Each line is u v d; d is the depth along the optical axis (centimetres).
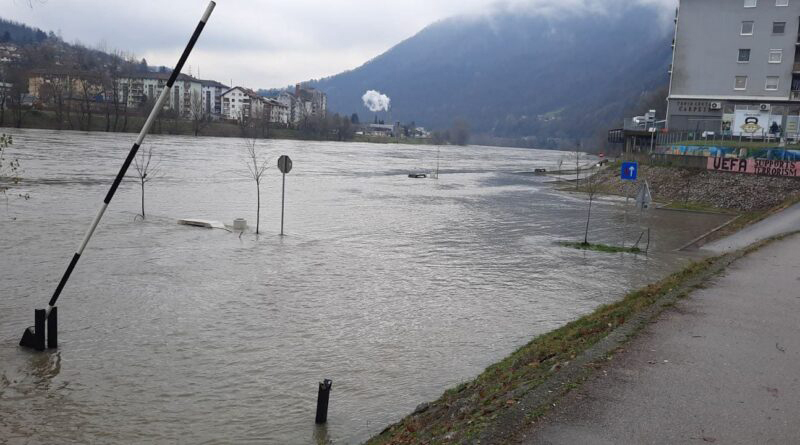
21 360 1176
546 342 1170
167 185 4694
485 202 4941
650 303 1255
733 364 880
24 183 4147
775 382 815
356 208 4094
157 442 902
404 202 4656
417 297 1802
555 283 2053
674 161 5531
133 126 13625
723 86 6975
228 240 2588
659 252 2731
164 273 1938
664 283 1502
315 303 1689
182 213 3322
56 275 1830
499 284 2012
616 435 654
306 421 988
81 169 5291
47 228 2600
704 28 6975
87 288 1708
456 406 881
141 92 17662
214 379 1138
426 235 3073
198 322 1466
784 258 1817
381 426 973
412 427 859
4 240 2300
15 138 8500
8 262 1958
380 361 1259
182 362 1212
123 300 1614
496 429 673
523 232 3303
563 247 2820
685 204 4700
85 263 2003
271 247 2489
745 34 6856
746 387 795
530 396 762
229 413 1005
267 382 1134
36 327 1227
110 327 1395
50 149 7169
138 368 1170
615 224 3697
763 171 4819
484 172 9700
